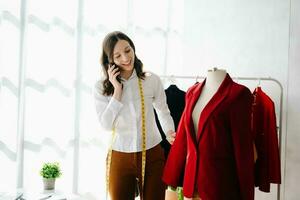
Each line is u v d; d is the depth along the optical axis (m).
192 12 2.50
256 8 2.27
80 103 2.35
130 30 2.45
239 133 1.32
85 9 2.33
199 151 1.36
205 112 1.36
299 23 2.14
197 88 1.52
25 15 2.23
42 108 2.25
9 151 2.19
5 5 2.15
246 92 1.37
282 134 2.16
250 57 2.29
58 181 2.31
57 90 2.28
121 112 1.60
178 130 1.57
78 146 2.35
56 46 2.26
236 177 1.34
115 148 1.62
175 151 1.55
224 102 1.34
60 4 2.27
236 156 1.32
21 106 2.23
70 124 2.31
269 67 2.22
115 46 1.54
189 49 2.51
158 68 2.48
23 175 2.25
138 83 1.64
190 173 1.40
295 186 2.14
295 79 2.14
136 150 1.58
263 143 1.81
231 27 2.36
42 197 1.82
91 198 2.38
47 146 2.28
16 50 2.18
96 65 2.33
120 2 2.39
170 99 2.11
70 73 2.30
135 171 1.61
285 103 2.17
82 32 2.33
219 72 1.45
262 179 1.79
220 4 2.40
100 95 1.62
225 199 1.31
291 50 2.16
